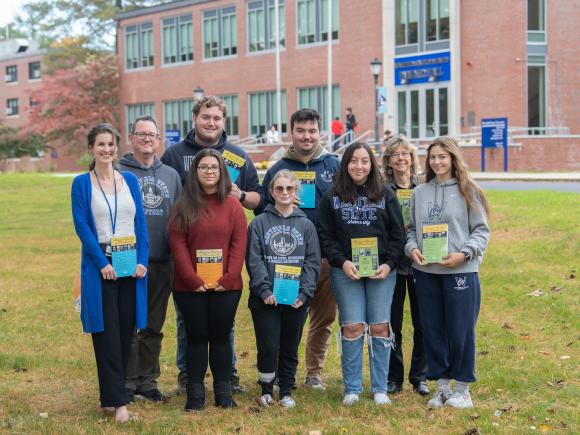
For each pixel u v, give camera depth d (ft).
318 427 20.68
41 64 233.76
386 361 22.80
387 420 21.11
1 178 118.32
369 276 22.30
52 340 31.01
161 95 180.75
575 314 30.86
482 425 20.39
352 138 133.49
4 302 38.24
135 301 21.99
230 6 165.27
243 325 33.01
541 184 82.48
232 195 23.57
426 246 22.24
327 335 25.07
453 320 22.21
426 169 23.00
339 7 146.72
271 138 148.36
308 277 22.79
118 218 21.68
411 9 136.36
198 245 22.09
